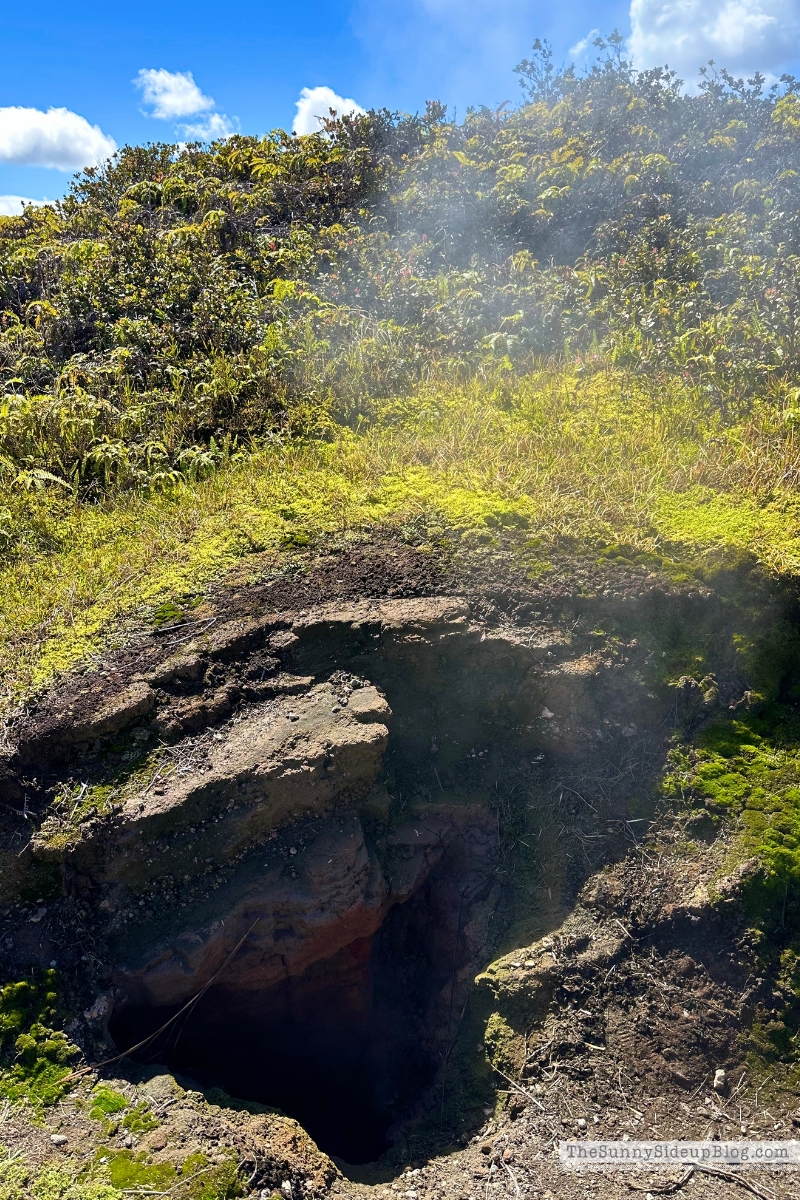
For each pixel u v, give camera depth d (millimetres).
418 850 4691
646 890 4352
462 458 6219
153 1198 3051
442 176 11047
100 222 11438
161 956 3967
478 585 5094
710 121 11922
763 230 9086
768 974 3969
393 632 4836
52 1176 3072
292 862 4301
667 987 4082
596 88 12938
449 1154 3840
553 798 4777
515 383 7273
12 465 6605
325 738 4395
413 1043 4680
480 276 8781
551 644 4859
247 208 10992
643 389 6922
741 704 4730
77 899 4008
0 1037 3607
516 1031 4117
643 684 4816
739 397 6648
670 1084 3852
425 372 7500
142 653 4699
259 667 4738
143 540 5656
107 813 4074
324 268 9586
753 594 4898
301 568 5270
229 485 6191
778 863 4156
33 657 4703
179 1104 3484
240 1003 4441
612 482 5680
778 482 5469
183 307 8773
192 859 4172
